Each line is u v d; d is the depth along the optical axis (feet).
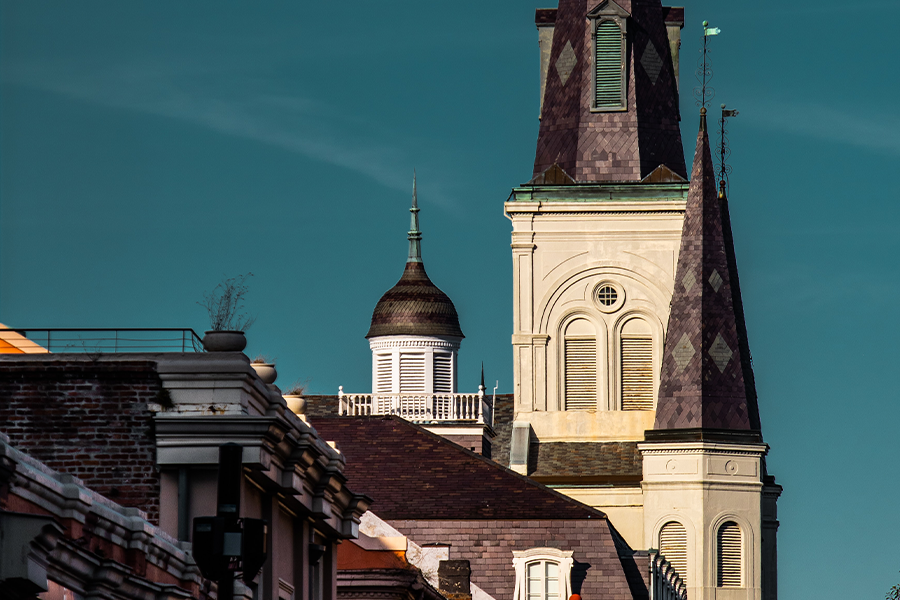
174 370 176.76
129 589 139.13
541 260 558.15
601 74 570.05
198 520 131.54
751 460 517.14
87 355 177.58
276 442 180.86
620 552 393.70
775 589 527.40
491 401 604.90
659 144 565.94
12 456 122.11
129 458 175.63
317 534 229.45
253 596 185.16
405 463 402.11
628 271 554.87
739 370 524.52
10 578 116.67
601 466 539.70
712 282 533.55
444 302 613.52
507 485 396.98
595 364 553.64
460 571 340.59
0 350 184.14
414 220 627.05
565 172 562.66
